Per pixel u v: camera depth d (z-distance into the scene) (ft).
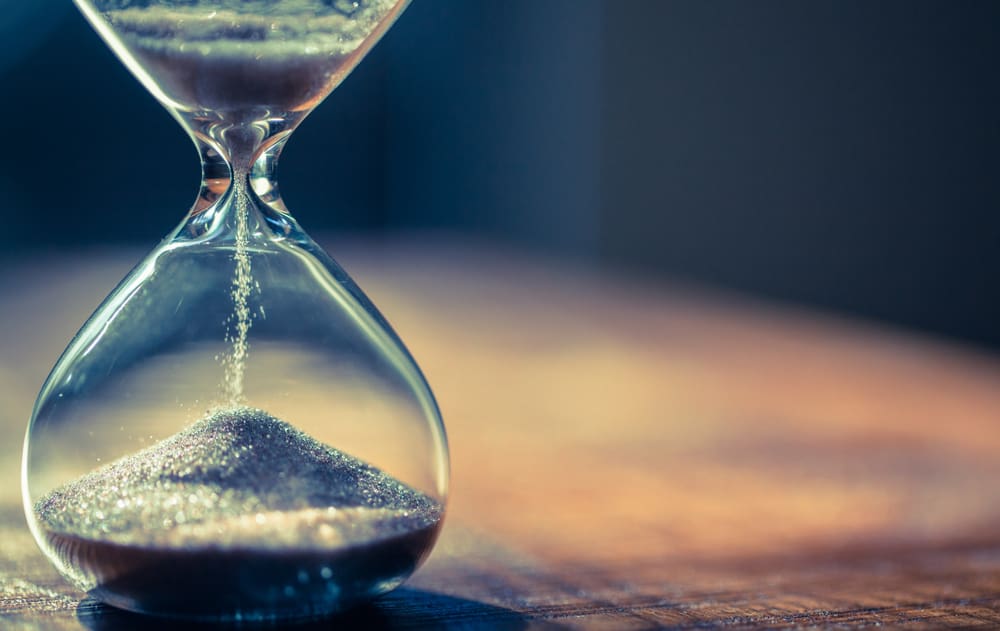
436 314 3.92
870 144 5.44
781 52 5.80
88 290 4.39
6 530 1.29
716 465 1.75
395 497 1.06
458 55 7.98
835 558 1.31
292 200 8.79
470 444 1.90
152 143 8.38
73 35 8.19
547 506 1.49
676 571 1.25
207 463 1.03
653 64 6.38
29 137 8.20
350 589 1.04
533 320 3.82
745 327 3.84
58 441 1.05
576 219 6.79
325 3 1.06
